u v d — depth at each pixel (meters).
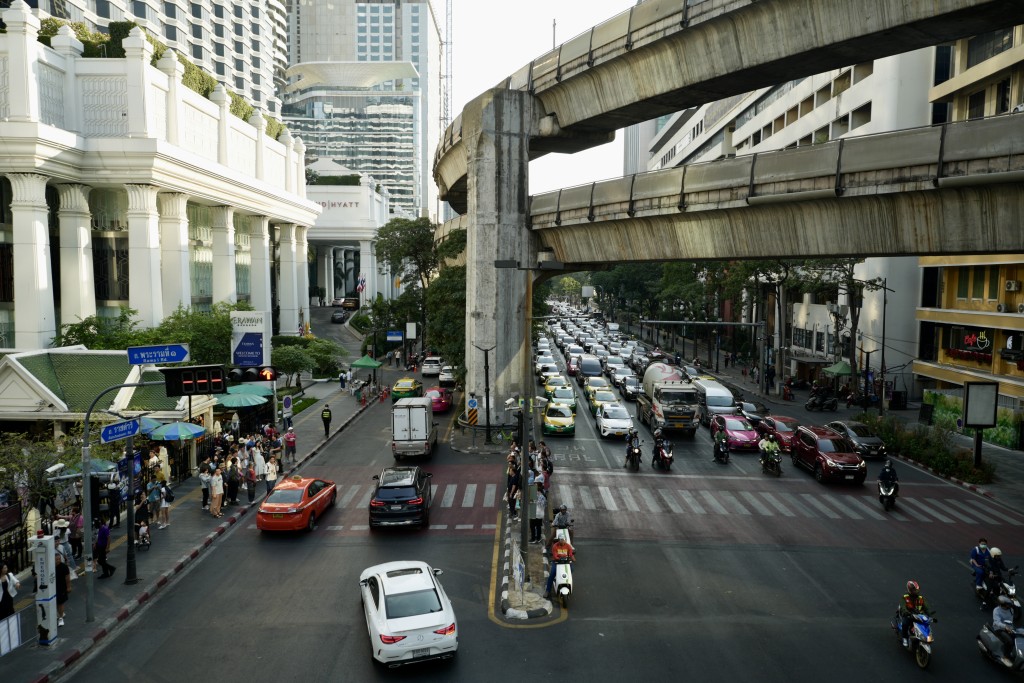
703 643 15.07
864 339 53.62
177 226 52.19
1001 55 38.50
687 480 29.39
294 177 79.00
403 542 21.83
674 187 29.03
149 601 17.58
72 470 22.20
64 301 47.75
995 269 42.44
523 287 40.97
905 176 21.30
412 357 68.25
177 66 51.47
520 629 15.79
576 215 35.19
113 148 45.66
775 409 49.75
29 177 42.94
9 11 41.62
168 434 26.48
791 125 66.94
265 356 38.31
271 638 15.48
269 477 27.83
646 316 110.31
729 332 83.00
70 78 46.56
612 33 32.06
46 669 13.95
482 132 39.28
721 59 27.59
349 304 106.19
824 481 28.91
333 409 47.53
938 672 13.87
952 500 26.77
